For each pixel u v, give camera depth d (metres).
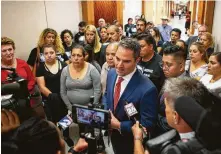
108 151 2.04
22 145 0.67
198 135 0.74
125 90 1.44
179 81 0.89
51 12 4.59
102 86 2.35
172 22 18.22
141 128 1.24
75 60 2.24
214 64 2.06
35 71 2.80
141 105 1.39
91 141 1.19
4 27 3.30
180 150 0.75
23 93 1.27
